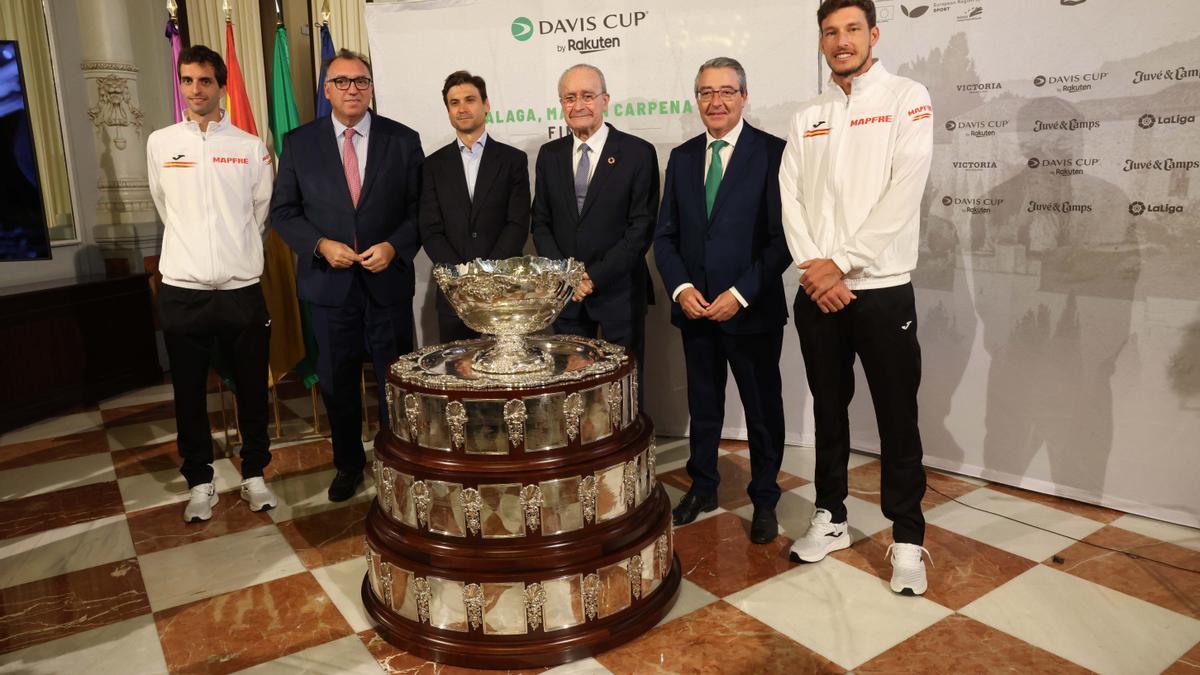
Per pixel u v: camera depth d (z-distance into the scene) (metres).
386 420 3.16
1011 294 2.92
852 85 2.18
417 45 3.63
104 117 4.98
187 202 2.82
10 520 3.04
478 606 1.98
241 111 4.06
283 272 3.83
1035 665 1.93
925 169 2.10
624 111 3.52
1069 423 2.86
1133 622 2.11
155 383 5.11
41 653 2.14
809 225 2.31
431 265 3.94
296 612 2.31
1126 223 2.62
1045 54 2.71
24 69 4.62
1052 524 2.71
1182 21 2.43
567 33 3.51
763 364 2.62
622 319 2.96
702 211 2.64
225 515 3.03
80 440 4.02
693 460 2.85
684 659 2.01
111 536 2.88
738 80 2.54
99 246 5.09
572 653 2.01
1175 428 2.63
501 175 3.03
